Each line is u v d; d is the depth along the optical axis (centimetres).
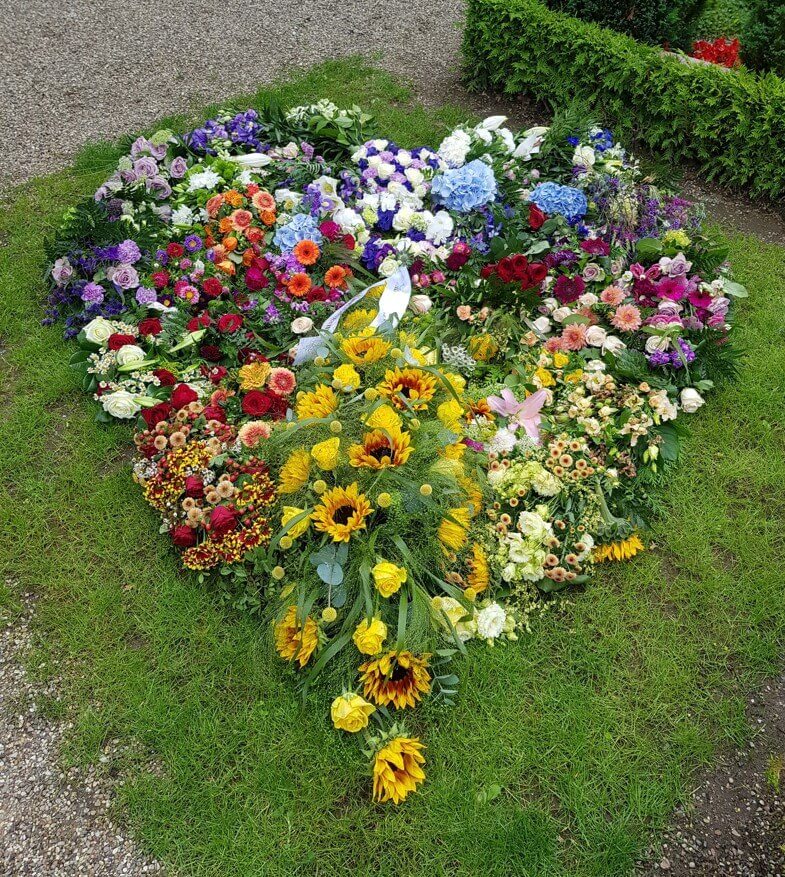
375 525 266
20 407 357
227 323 354
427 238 405
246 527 288
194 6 680
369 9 693
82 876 234
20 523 315
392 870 235
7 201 470
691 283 388
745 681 286
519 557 287
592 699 275
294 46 637
